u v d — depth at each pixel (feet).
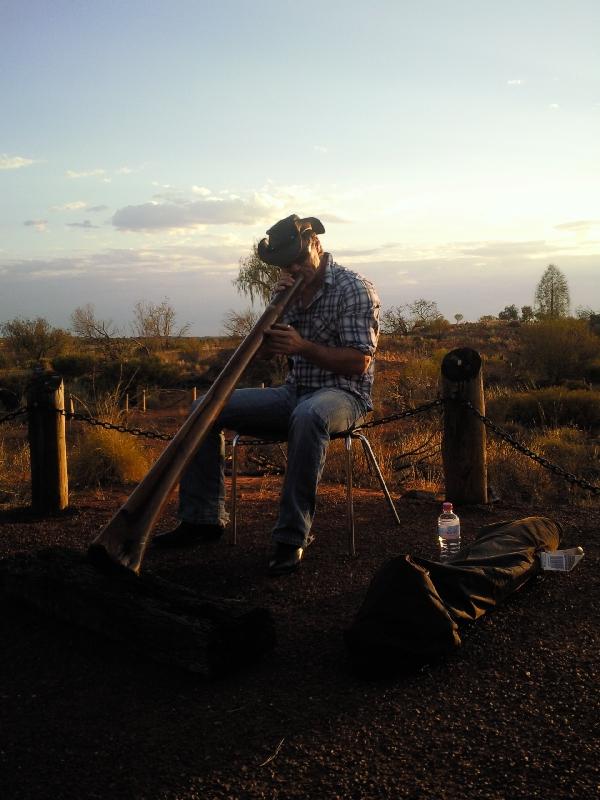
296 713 8.32
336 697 8.66
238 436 14.57
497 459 27.17
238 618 9.27
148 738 7.88
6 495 20.92
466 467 17.57
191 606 9.42
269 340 12.75
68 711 8.43
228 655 9.15
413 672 9.17
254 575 12.74
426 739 7.78
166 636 9.18
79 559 10.68
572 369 75.00
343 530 15.65
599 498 21.09
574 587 11.98
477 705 8.43
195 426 11.01
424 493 19.61
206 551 14.17
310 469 12.66
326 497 19.39
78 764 7.47
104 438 24.30
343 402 13.29
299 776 7.22
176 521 17.12
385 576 9.36
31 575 10.56
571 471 27.89
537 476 25.08
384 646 8.96
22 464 26.43
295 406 14.16
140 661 9.52
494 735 7.82
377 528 15.79
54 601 10.33
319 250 14.05
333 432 13.20
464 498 17.69
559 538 13.24
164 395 65.36
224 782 7.14
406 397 49.11
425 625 9.20
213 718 8.24
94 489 22.24
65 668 9.37
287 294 13.35
